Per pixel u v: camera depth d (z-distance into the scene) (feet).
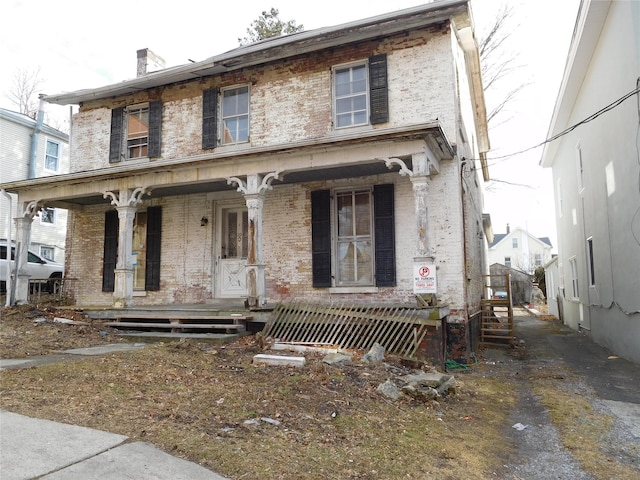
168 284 39.70
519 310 93.66
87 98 43.78
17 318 32.42
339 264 34.83
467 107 42.14
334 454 13.12
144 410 14.93
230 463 11.60
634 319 30.89
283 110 36.68
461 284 30.94
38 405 14.66
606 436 16.85
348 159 28.96
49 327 30.68
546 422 18.58
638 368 29.32
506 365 31.22
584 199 44.73
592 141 40.06
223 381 19.16
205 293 38.60
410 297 32.37
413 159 27.55
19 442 11.72
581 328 49.62
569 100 46.98
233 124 38.86
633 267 30.50
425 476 12.48
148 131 41.37
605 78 35.22
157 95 41.39
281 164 30.50
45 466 10.59
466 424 17.70
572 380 26.09
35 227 66.39
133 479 10.36
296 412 16.14
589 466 14.12
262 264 31.22
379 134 27.25
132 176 34.58
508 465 14.10
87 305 41.60
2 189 38.24
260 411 15.80
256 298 30.73
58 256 70.28
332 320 28.02
